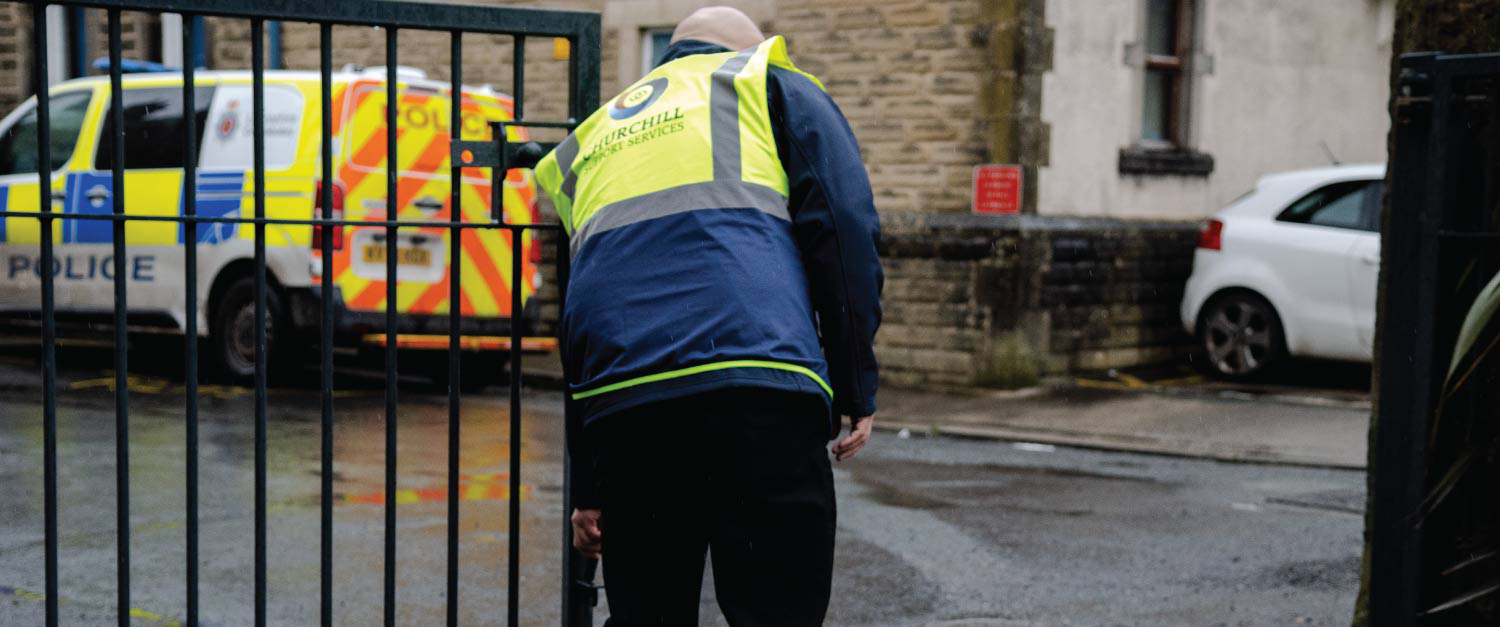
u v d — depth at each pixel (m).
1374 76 14.41
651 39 13.21
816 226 2.74
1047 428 9.35
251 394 9.78
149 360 11.63
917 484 7.40
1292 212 11.29
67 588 5.02
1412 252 3.15
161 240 10.12
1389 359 3.19
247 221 3.14
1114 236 11.79
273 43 14.89
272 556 5.54
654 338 2.69
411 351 10.91
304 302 9.73
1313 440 8.92
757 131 2.81
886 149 11.73
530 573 5.43
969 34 11.27
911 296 11.54
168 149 10.16
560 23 3.32
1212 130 12.80
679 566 2.82
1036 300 11.16
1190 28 12.62
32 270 10.57
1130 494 7.24
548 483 7.12
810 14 12.05
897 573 5.55
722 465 2.67
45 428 3.06
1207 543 6.16
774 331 2.68
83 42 15.75
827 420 2.77
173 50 15.34
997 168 11.16
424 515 6.32
